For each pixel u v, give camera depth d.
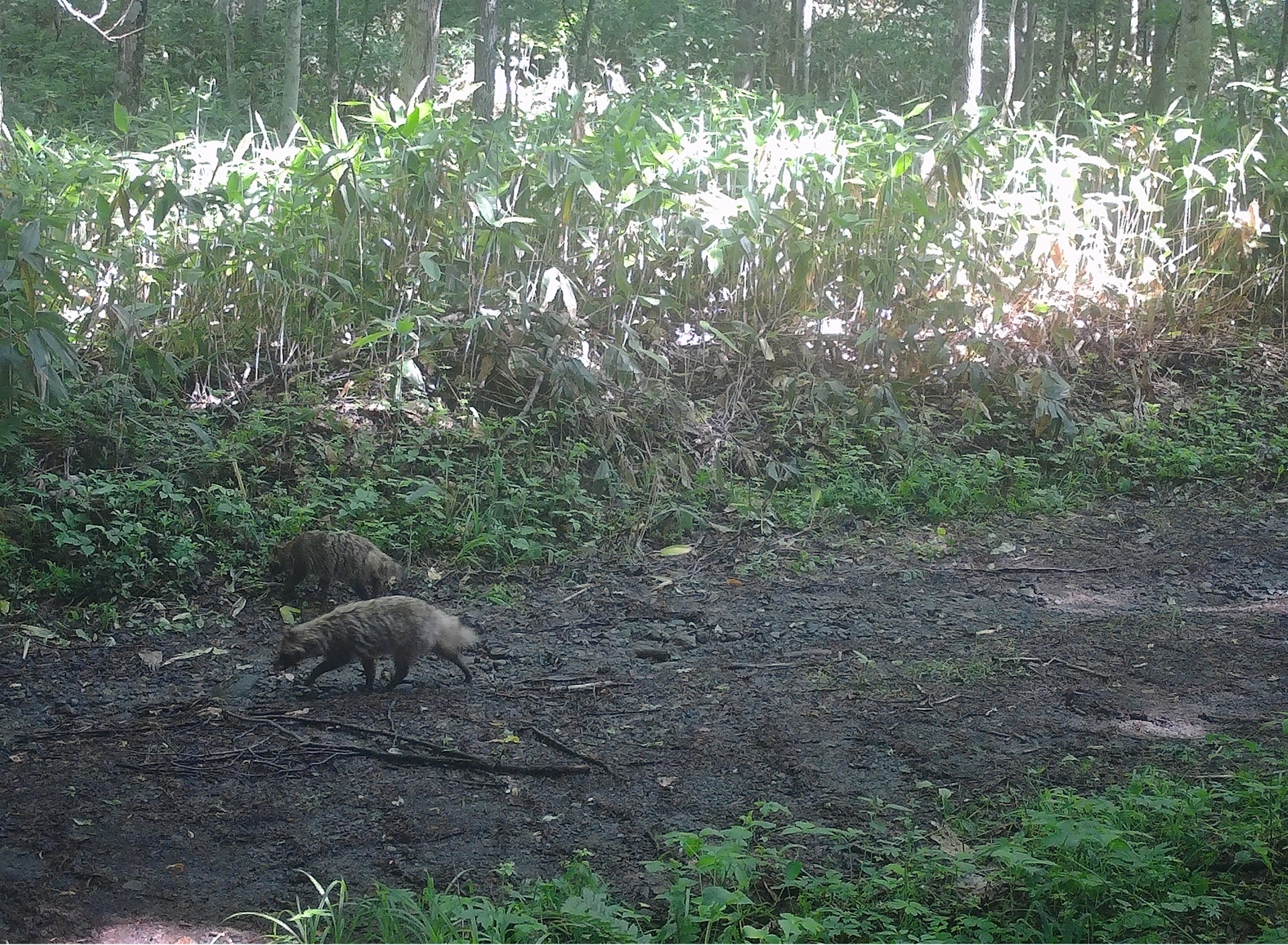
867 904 3.81
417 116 9.09
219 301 8.82
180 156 9.47
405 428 8.41
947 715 5.44
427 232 9.33
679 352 9.84
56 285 7.44
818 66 21.38
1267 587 7.41
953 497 8.70
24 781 4.69
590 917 3.49
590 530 7.93
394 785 4.73
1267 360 11.11
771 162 10.28
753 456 8.98
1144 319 10.92
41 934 3.70
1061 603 7.11
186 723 5.27
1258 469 9.53
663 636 6.45
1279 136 12.69
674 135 10.18
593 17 20.52
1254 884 3.96
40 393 7.18
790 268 10.14
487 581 7.25
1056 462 9.45
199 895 3.95
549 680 5.84
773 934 3.71
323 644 5.48
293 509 7.42
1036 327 10.50
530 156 9.63
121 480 7.38
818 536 8.16
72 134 10.40
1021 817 4.40
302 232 9.07
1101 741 5.15
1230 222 11.05
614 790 4.72
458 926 3.56
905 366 9.88
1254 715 5.43
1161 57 18.95
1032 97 20.72
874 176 10.27
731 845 3.76
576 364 8.83
